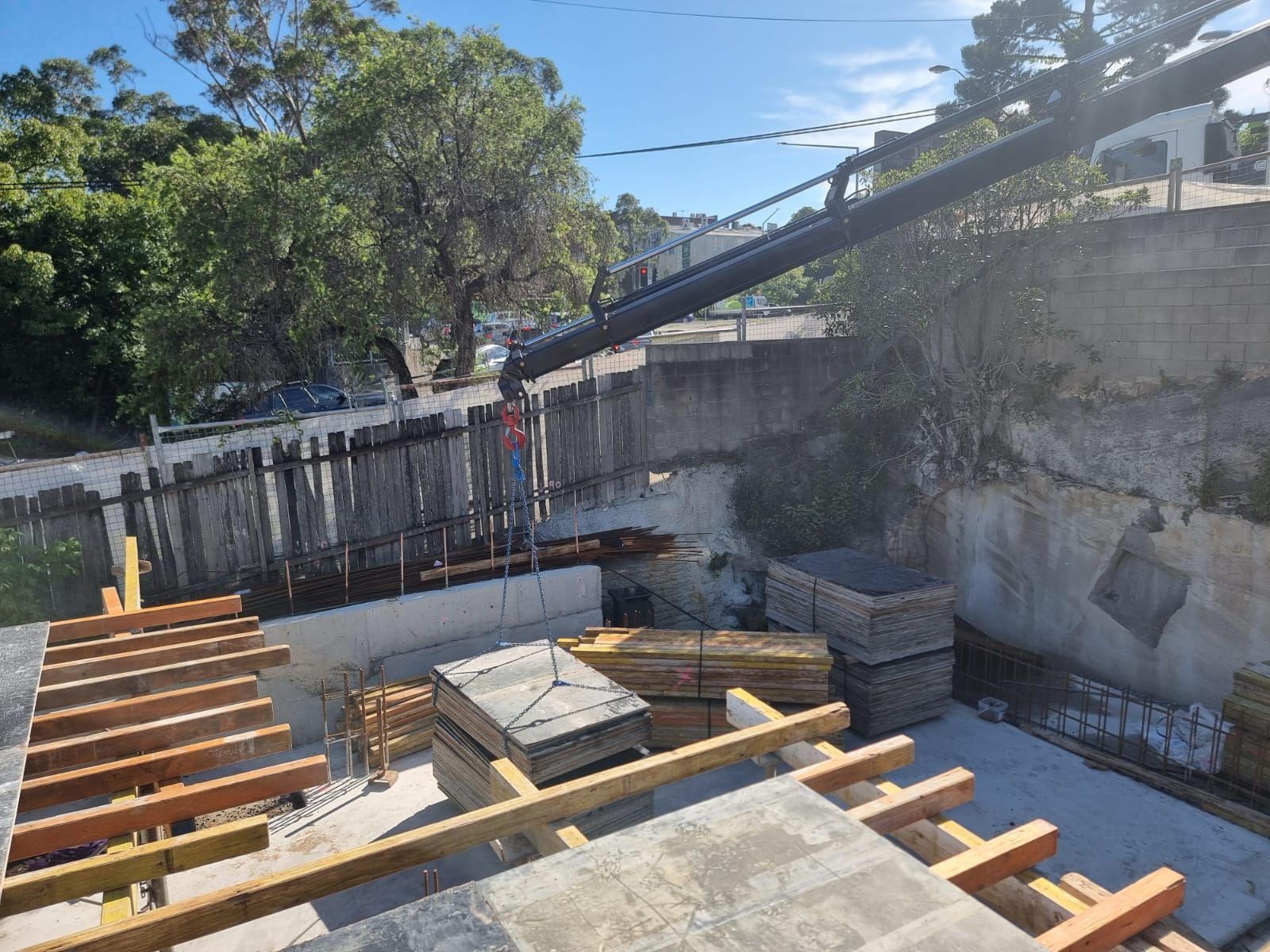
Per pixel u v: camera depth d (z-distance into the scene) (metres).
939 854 3.54
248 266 15.72
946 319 12.00
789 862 2.73
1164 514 10.32
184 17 28.25
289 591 9.30
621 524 12.34
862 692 9.39
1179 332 10.02
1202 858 7.38
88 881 3.16
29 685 4.52
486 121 16.23
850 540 12.95
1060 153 7.49
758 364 13.02
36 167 24.39
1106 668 11.12
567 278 18.16
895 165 16.88
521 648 7.88
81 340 22.36
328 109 16.20
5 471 9.90
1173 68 7.16
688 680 8.80
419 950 2.29
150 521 9.61
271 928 6.42
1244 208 9.37
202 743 4.35
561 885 2.60
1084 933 2.86
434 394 14.98
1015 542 11.98
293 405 16.75
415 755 8.91
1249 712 8.09
